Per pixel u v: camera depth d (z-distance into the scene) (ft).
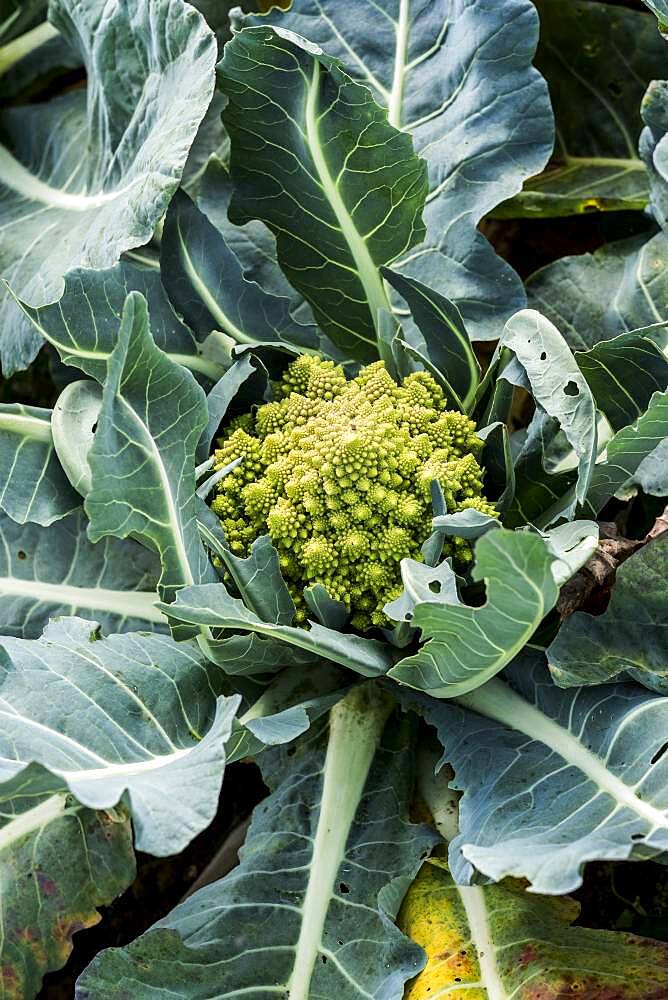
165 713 4.12
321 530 4.23
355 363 4.64
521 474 4.37
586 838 3.80
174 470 4.09
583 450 4.08
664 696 4.04
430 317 4.34
